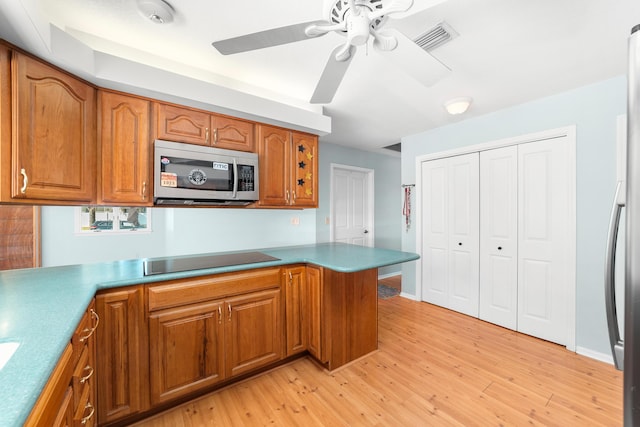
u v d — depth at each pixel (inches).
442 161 131.6
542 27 60.1
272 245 111.6
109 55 62.3
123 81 63.8
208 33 62.9
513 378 77.6
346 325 85.0
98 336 55.6
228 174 82.4
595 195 87.0
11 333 34.3
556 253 96.4
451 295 129.8
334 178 168.6
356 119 119.0
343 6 40.3
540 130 98.8
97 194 65.4
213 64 76.2
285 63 75.7
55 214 77.9
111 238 84.0
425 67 54.1
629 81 23.2
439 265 134.5
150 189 72.0
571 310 92.0
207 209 98.1
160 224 90.7
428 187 138.1
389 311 129.0
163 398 63.0
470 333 106.0
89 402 49.8
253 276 75.7
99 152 65.6
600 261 86.4
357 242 181.3
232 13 56.2
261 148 91.2
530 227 102.7
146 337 61.0
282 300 81.5
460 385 74.8
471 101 98.3
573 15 56.4
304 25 43.8
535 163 101.1
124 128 68.4
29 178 51.7
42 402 27.9
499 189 111.4
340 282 83.5
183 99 73.1
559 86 88.8
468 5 53.5
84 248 80.8
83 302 45.3
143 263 75.5
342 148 169.5
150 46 67.8
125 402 58.7
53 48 51.9
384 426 60.9
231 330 72.3
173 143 73.7
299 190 100.7
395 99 98.0
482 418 63.0
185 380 65.7
